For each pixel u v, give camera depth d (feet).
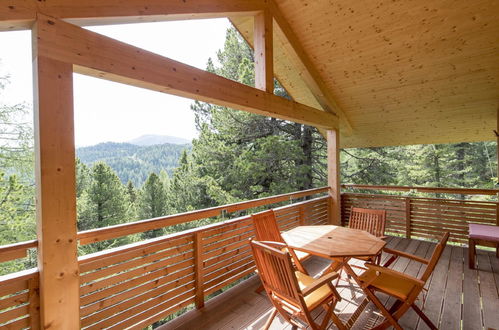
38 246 5.22
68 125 5.49
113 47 6.31
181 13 8.00
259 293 9.40
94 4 6.14
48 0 5.35
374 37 12.24
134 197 53.06
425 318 7.13
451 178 37.50
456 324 7.57
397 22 11.40
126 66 6.54
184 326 7.57
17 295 5.10
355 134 20.27
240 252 10.36
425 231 16.42
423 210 16.46
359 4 11.18
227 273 9.80
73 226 5.51
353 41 12.69
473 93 13.53
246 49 28.04
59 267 5.31
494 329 7.12
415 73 13.37
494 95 13.34
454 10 10.41
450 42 11.48
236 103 9.61
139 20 7.38
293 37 13.10
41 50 5.18
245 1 10.34
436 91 14.06
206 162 27.55
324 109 17.15
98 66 6.02
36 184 5.26
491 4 9.91
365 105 16.52
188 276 8.36
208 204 30.48
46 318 5.16
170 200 36.76
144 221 7.15
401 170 38.75
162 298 7.69
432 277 10.66
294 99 18.80
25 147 26.61
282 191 25.13
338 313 8.11
